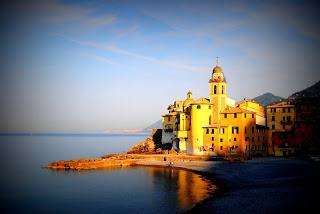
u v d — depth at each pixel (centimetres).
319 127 13850
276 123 14400
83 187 9894
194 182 10081
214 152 13925
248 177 10050
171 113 17125
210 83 14838
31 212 7469
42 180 11212
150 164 13988
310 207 6919
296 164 11500
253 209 6881
